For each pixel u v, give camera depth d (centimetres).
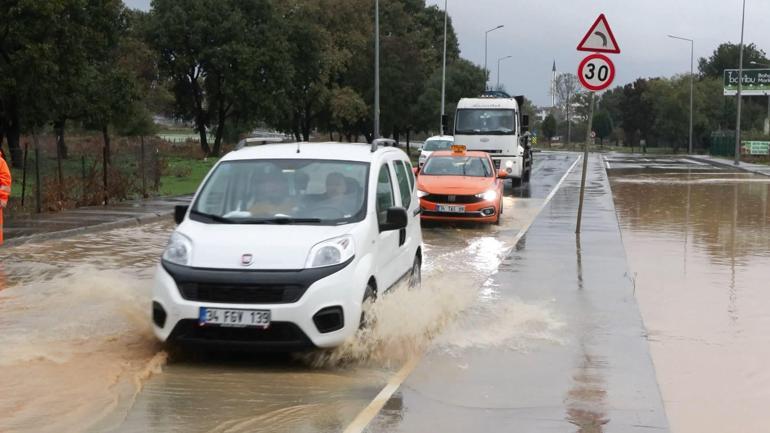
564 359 1095
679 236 2369
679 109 13262
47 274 1756
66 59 5338
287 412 892
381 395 944
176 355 1126
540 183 4956
